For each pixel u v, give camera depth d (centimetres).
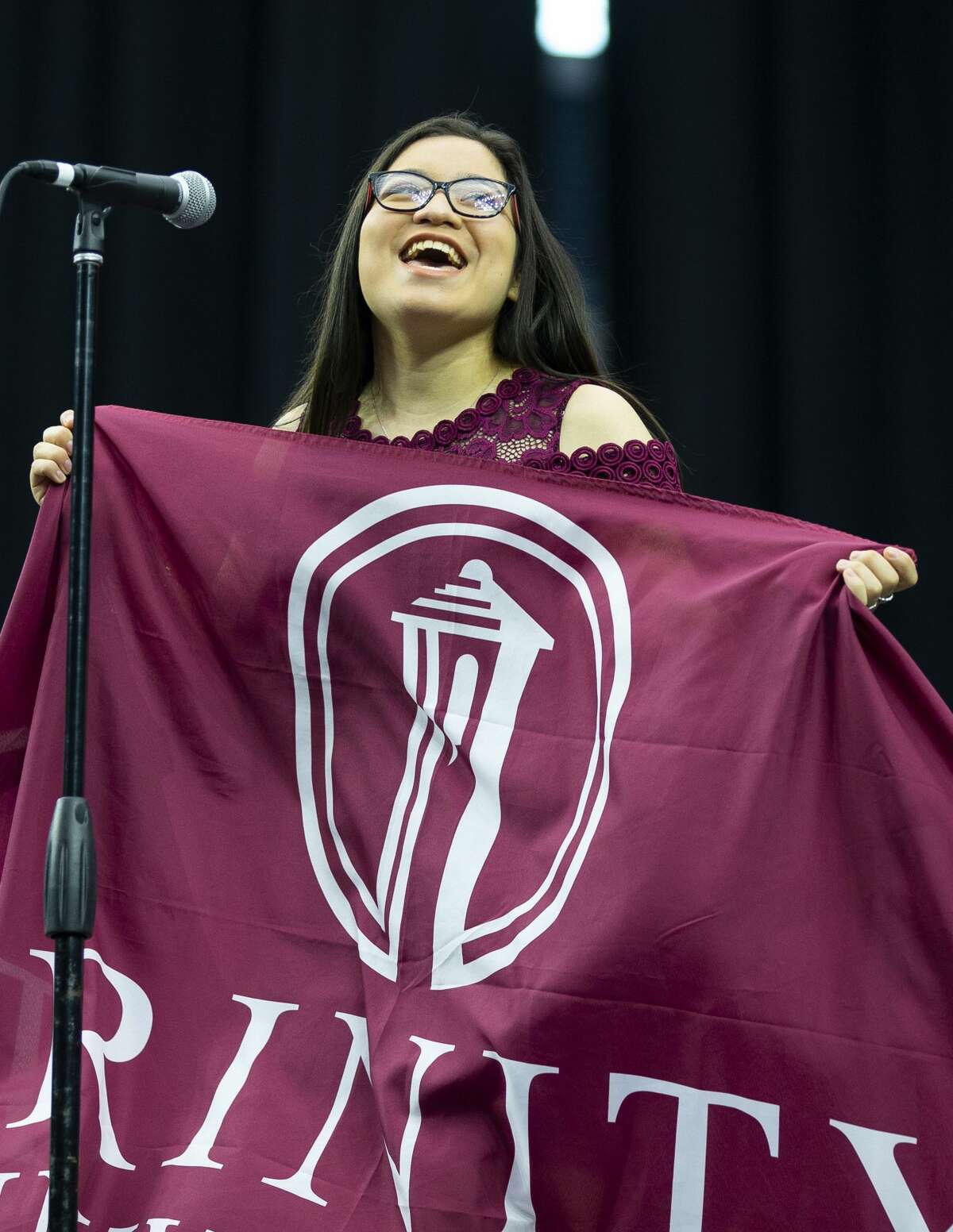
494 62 1134
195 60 1138
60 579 637
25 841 611
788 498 1089
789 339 1100
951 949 575
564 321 702
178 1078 591
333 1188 568
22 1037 600
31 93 1130
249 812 618
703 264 1112
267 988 599
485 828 600
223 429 659
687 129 1127
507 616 625
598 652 617
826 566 613
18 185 1113
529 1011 568
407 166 698
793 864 582
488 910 587
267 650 632
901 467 1089
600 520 634
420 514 638
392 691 623
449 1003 578
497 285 677
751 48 1138
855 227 1112
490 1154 563
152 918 608
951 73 1120
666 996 568
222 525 643
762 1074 565
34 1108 589
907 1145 564
